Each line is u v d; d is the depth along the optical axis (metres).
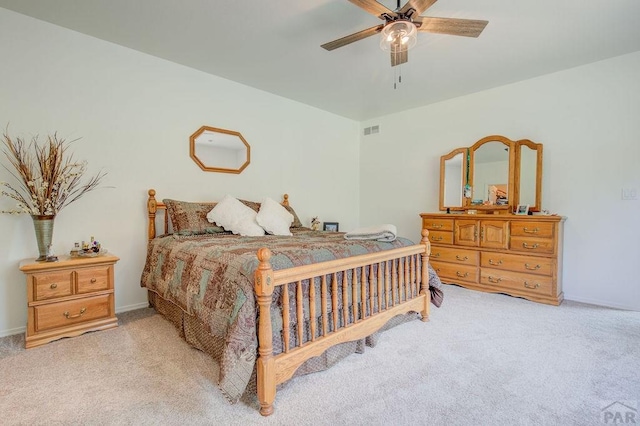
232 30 2.54
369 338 2.12
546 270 3.05
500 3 2.15
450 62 3.07
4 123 2.32
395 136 4.82
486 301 3.13
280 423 1.39
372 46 2.77
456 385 1.68
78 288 2.30
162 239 2.75
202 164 3.36
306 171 4.47
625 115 2.92
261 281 1.45
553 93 3.33
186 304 1.98
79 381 1.71
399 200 4.78
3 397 1.56
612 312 2.83
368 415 1.45
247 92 3.75
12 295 2.36
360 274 2.08
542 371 1.82
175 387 1.65
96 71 2.70
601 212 3.06
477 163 3.85
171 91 3.14
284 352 1.59
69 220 2.59
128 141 2.88
